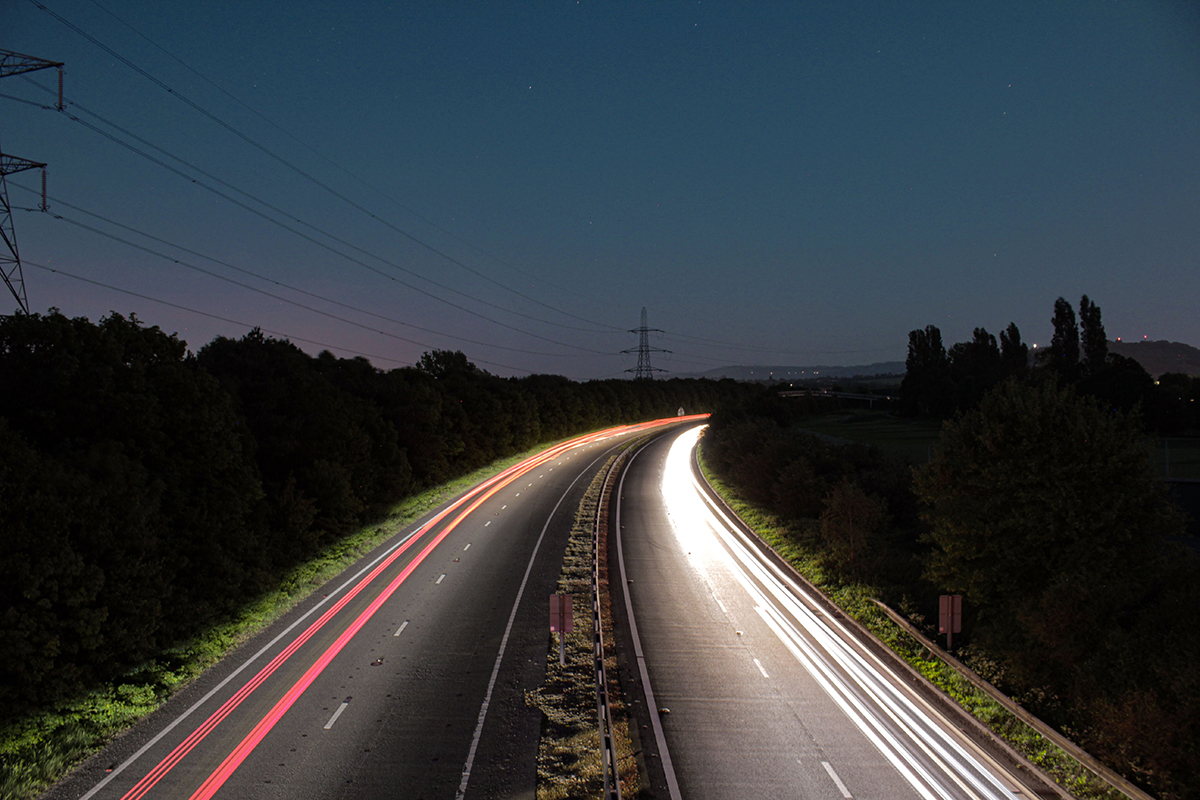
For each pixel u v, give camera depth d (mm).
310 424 41094
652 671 22875
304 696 21062
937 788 15969
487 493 60344
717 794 15688
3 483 20078
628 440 110750
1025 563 23438
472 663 23500
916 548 39906
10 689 18734
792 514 47250
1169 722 15641
